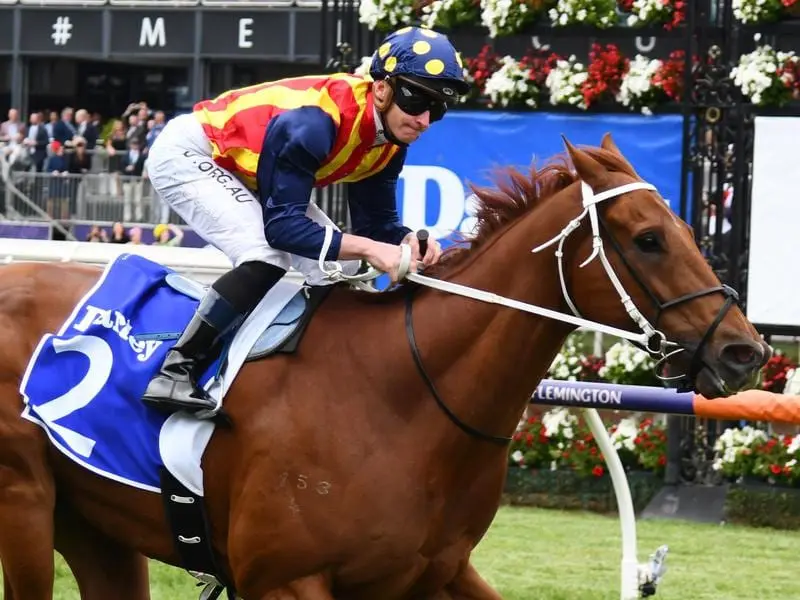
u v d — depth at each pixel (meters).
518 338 5.59
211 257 10.20
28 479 5.98
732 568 10.74
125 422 5.86
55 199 23.31
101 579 6.50
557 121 14.05
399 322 5.72
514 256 5.64
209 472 5.75
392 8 14.35
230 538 5.68
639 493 13.64
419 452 5.54
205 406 5.65
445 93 5.72
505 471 5.80
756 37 14.66
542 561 10.76
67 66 29.23
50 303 6.19
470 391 5.59
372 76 5.85
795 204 13.18
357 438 5.51
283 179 5.67
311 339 5.75
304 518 5.46
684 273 5.35
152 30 27.14
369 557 5.45
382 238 6.41
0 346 6.05
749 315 13.34
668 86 13.60
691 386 5.44
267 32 26.44
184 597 9.02
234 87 27.92
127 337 5.96
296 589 5.52
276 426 5.56
